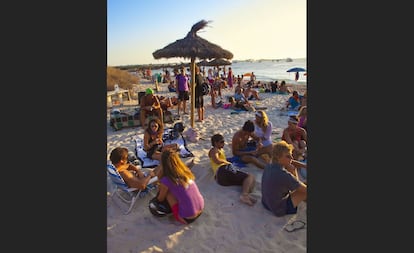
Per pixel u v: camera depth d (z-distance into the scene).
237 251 3.03
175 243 3.13
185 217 3.36
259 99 12.84
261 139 5.17
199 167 4.89
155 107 7.57
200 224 3.46
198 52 6.34
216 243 3.14
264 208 3.76
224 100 12.87
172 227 3.39
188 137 6.61
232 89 18.09
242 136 5.07
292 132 5.17
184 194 3.33
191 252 3.01
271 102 12.12
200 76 8.26
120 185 3.74
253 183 4.21
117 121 7.66
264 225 3.43
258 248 3.07
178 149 5.16
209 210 3.74
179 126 6.04
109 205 3.80
